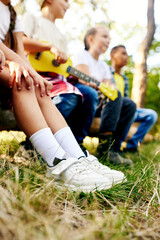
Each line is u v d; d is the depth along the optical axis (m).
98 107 2.47
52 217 0.75
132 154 2.86
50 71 2.00
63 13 2.40
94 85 2.26
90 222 0.78
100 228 0.72
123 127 2.55
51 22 2.33
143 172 1.32
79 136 2.02
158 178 1.27
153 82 9.66
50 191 0.94
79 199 0.98
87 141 2.18
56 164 1.09
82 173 1.08
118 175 1.18
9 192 0.85
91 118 2.02
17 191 0.84
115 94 2.29
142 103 4.76
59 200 0.94
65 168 1.06
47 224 0.66
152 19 4.78
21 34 1.68
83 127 2.01
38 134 1.11
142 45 4.79
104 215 0.86
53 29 2.31
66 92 1.71
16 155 1.38
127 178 1.32
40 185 0.97
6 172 1.05
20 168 1.12
